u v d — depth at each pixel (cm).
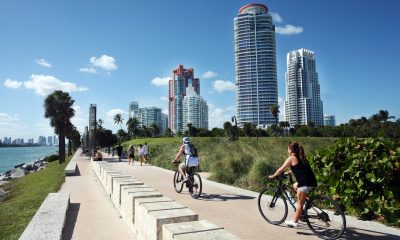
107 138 9575
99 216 888
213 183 1359
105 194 1286
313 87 17212
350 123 12425
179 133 14800
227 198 1039
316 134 10556
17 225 880
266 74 13900
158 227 471
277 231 671
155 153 3303
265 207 759
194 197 1061
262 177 1336
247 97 14062
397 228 691
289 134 12662
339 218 643
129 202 726
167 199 633
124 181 960
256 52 14025
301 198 657
